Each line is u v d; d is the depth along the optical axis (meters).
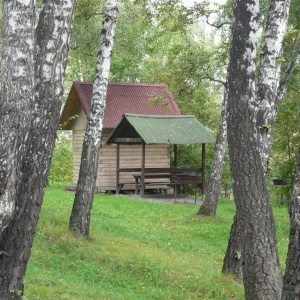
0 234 6.28
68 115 28.64
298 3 19.83
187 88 22.56
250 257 7.85
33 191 6.80
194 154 30.19
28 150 6.79
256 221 7.84
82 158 13.29
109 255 11.76
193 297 9.79
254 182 7.83
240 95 7.82
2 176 6.01
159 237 15.55
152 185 27.08
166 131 24.08
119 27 26.78
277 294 7.76
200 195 28.30
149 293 9.80
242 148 7.80
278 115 20.78
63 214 15.82
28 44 6.15
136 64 36.44
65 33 6.98
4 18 6.17
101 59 13.49
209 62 22.77
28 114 6.18
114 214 18.42
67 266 10.85
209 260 13.36
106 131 26.92
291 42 18.61
